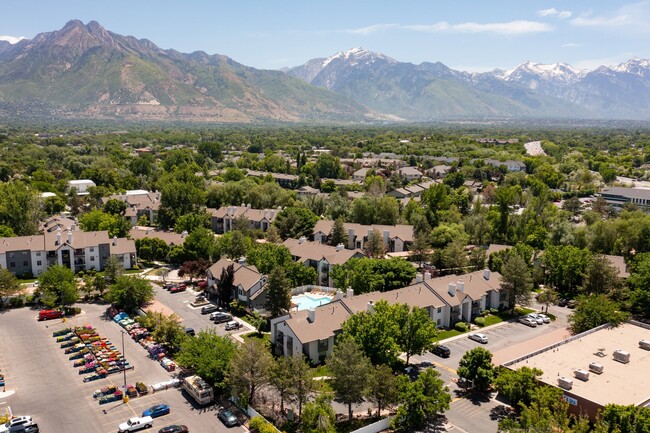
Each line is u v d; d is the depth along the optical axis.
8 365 79.25
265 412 67.06
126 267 131.88
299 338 77.31
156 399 70.56
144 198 191.00
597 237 132.00
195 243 130.75
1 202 148.62
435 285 98.56
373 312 80.38
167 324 85.25
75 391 71.94
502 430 58.56
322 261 118.06
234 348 73.75
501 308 105.69
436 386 62.81
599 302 89.88
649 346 78.00
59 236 126.75
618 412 56.56
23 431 61.72
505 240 145.38
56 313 98.88
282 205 187.25
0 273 103.94
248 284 103.69
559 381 65.88
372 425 62.09
